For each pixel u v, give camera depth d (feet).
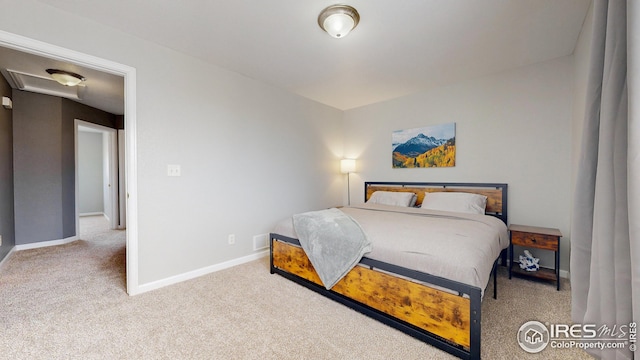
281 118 11.71
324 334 5.63
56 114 12.69
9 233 10.73
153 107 7.75
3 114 10.22
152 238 7.75
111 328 5.75
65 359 4.79
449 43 7.79
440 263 5.15
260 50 8.21
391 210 10.18
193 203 8.70
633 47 2.14
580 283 3.13
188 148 8.55
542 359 4.84
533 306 6.79
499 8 6.18
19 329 5.66
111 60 6.95
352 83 11.10
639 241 2.08
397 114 13.01
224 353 5.02
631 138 2.15
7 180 10.55
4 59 8.67
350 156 15.06
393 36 7.38
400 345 5.26
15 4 5.70
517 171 9.69
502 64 9.30
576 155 8.01
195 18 6.57
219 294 7.45
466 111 10.82
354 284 6.52
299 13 6.37
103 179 21.98
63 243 12.90
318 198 13.73
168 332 5.65
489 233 6.78
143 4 6.03
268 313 6.44
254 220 10.60
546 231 8.30
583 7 6.17
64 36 6.26
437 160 11.62
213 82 9.20
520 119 9.60
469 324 4.72
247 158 10.33
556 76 8.87
